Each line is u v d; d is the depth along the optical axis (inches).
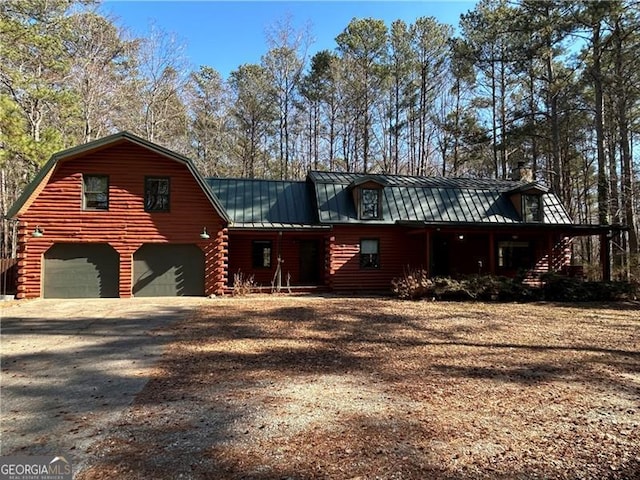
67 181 560.4
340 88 1263.5
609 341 310.7
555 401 182.7
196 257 606.5
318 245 754.2
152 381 209.5
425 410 170.4
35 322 377.1
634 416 166.2
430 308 488.1
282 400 181.8
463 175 1391.5
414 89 1241.4
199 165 1370.6
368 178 675.4
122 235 573.9
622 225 727.7
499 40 946.7
